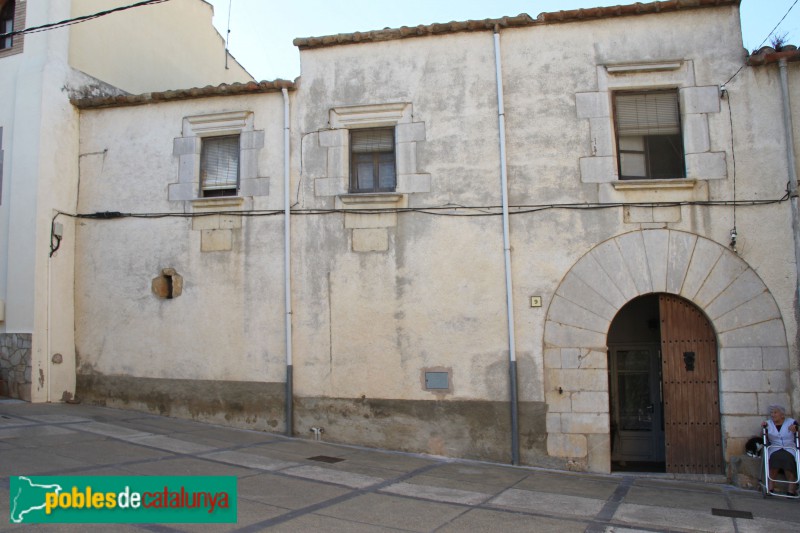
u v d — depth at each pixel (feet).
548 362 28.81
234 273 32.99
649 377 35.94
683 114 29.04
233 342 32.71
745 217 27.94
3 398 33.91
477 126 30.63
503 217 29.76
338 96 32.35
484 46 31.04
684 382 28.32
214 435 30.07
